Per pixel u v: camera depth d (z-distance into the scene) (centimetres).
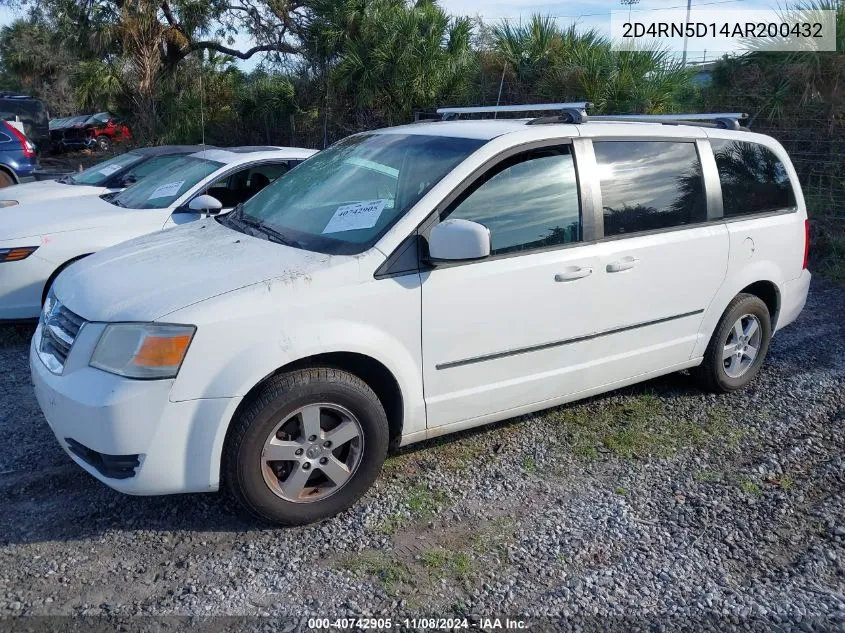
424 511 378
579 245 423
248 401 341
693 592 324
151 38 1636
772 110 973
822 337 664
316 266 353
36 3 1706
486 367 400
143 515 368
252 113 1686
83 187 828
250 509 348
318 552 343
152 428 323
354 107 1456
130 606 305
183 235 433
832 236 912
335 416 362
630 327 453
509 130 416
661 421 489
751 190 518
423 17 1336
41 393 354
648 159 461
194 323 322
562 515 379
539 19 1248
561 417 490
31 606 303
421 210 375
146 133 1695
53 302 387
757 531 370
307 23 1627
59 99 3278
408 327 369
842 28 932
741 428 482
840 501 399
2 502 375
